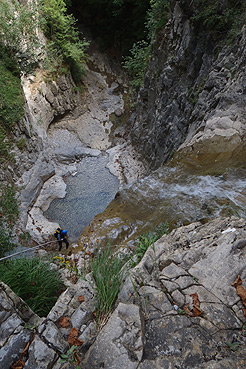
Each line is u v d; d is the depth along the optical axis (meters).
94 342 1.92
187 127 9.30
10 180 10.77
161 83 11.75
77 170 15.25
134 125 16.53
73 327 2.11
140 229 4.68
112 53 22.05
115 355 1.81
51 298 3.06
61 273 4.11
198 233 2.87
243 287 2.17
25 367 1.90
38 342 2.00
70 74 18.25
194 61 9.32
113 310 2.17
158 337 1.92
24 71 13.84
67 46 17.11
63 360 1.90
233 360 1.74
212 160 5.86
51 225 10.54
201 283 2.25
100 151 17.27
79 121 18.58
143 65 15.16
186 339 1.88
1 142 10.77
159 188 5.61
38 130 15.02
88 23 22.31
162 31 11.70
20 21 13.10
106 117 19.59
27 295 3.06
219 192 4.88
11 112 11.51
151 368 1.74
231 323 1.97
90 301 2.29
